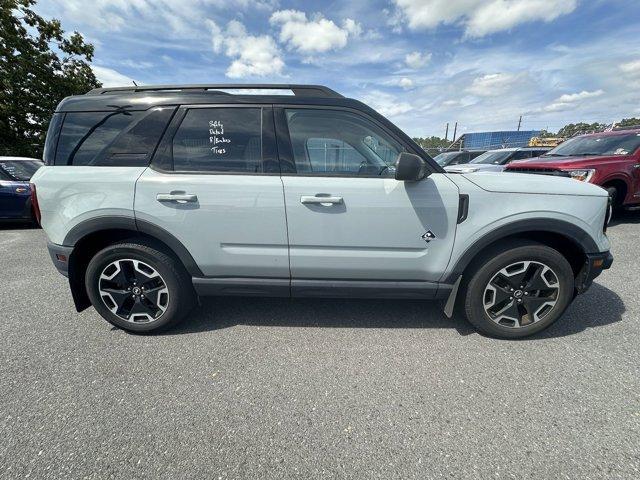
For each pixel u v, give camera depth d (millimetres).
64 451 1568
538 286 2406
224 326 2736
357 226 2299
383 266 2391
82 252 2549
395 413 1803
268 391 1977
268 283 2475
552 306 2434
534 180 2398
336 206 2268
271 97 2369
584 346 2400
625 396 1906
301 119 2377
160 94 2398
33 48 16203
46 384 2031
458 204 2273
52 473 1458
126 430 1689
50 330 2672
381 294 2465
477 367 2186
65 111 2416
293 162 2326
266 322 2799
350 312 2957
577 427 1697
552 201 2279
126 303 2600
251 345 2459
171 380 2072
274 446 1604
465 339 2521
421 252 2355
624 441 1607
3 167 6207
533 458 1529
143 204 2324
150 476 1448
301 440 1636
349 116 2357
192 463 1513
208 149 2354
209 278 2500
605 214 2352
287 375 2121
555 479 1428
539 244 2355
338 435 1666
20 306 3111
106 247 2475
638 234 5449
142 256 2459
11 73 15203
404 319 2830
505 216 2277
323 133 2367
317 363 2242
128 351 2385
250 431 1689
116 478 1438
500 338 2510
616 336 2521
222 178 2297
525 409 1821
